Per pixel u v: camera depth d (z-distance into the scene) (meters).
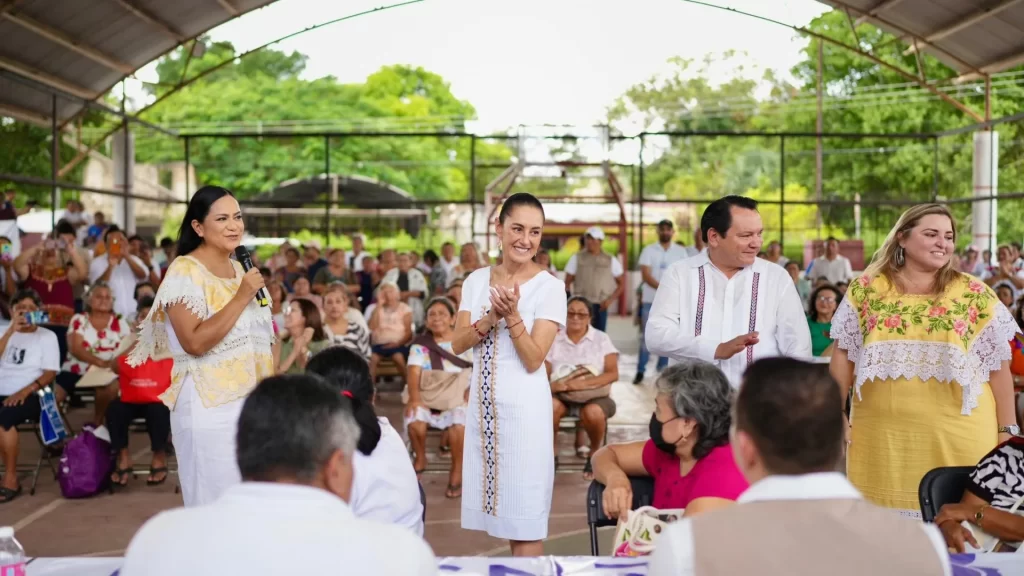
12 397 6.17
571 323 6.90
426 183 40.56
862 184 34.34
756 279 3.59
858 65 36.59
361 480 2.75
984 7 14.08
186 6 14.59
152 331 3.28
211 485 3.16
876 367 3.45
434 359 6.41
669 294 3.68
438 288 12.65
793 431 1.57
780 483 1.58
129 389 6.39
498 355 3.36
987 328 3.36
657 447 2.79
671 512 2.56
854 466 3.57
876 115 34.00
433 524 5.46
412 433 6.54
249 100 39.81
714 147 42.06
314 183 26.69
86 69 15.09
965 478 3.04
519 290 3.32
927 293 3.46
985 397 3.41
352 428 1.67
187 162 16.75
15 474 6.18
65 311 8.73
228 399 3.17
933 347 3.39
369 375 2.93
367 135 16.38
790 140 38.69
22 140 24.70
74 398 9.36
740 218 3.51
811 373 1.62
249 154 38.50
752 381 1.64
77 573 2.21
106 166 24.06
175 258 3.25
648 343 3.70
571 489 6.29
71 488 6.06
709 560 1.52
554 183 39.06
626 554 2.47
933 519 2.98
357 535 1.49
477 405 3.42
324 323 8.02
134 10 13.89
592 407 6.72
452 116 44.25
